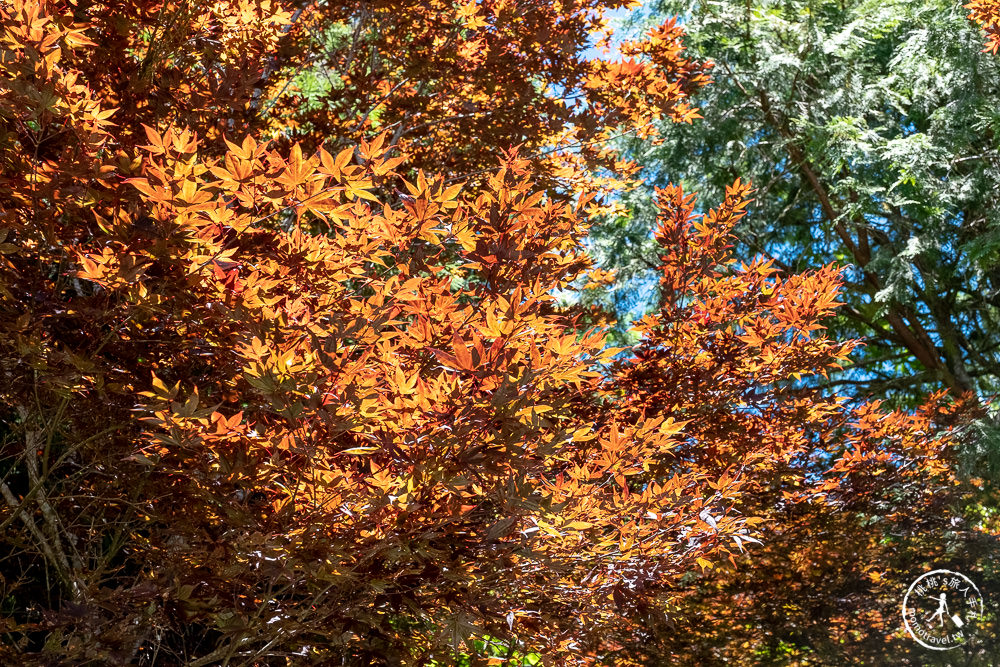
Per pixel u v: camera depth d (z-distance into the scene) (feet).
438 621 11.37
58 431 13.08
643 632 19.10
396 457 9.78
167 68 15.34
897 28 41.42
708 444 18.79
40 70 9.38
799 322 17.92
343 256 11.50
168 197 9.39
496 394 9.45
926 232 38.55
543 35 21.12
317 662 11.99
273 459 9.45
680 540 13.07
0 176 9.69
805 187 43.62
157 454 10.63
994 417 32.14
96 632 11.11
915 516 23.94
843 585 22.48
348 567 10.05
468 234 12.29
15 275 10.77
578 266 17.52
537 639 12.73
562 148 23.85
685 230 18.79
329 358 9.30
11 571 15.70
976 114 34.76
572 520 11.23
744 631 21.42
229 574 9.84
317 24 22.13
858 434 23.77
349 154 9.96
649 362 18.25
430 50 22.03
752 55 41.14
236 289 10.51
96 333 11.14
